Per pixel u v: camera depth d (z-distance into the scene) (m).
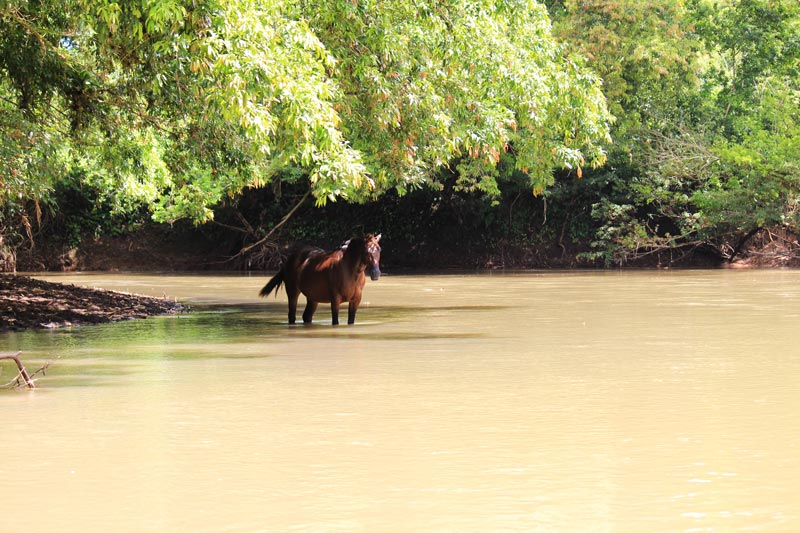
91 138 22.09
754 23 48.56
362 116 20.02
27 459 6.98
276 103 16.38
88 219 49.25
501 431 7.90
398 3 19.67
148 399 9.60
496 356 12.99
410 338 15.48
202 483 6.29
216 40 13.72
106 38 15.61
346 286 17.84
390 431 7.93
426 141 20.72
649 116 48.12
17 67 17.89
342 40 19.06
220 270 48.28
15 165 19.73
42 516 5.59
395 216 50.94
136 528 5.35
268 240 49.41
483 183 43.59
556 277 37.72
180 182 21.30
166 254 49.62
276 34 15.11
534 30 22.17
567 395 9.71
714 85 50.38
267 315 20.83
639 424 8.17
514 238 50.44
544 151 22.94
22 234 47.78
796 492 5.98
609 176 47.84
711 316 19.42
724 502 5.76
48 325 18.20
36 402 9.45
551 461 6.83
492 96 20.84
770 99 46.53
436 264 50.03
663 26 46.19
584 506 5.70
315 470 6.61
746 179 45.72
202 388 10.30
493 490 6.07
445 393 9.89
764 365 11.98
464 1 20.36
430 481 6.30
